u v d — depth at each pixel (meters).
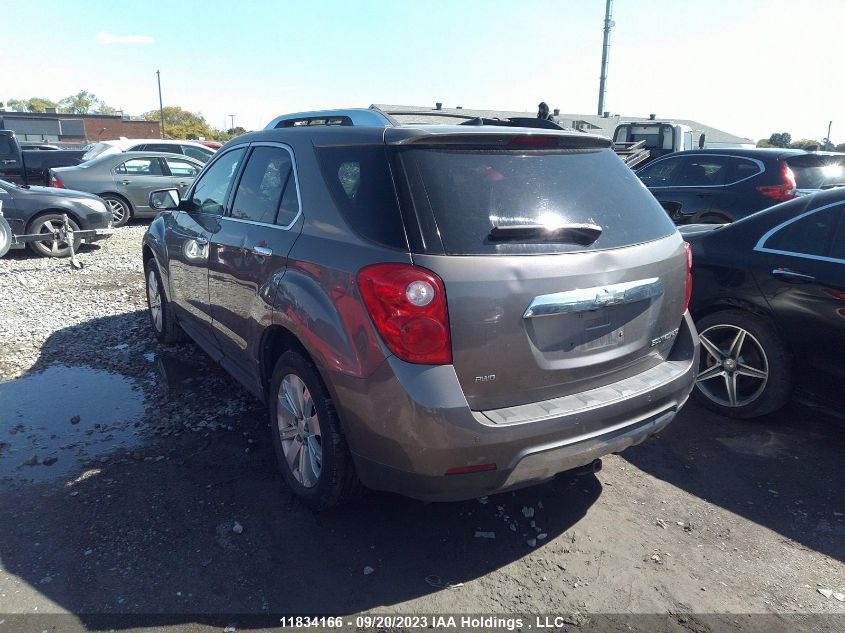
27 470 3.60
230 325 3.91
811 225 4.02
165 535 3.06
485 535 3.14
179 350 5.58
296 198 3.26
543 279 2.64
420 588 2.78
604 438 2.80
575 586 2.81
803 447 4.06
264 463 3.73
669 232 3.32
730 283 4.27
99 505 3.28
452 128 3.01
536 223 2.73
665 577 2.88
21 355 5.41
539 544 3.09
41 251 9.89
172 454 3.81
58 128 58.00
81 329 6.13
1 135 16.52
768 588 2.82
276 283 3.17
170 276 5.02
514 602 2.71
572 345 2.79
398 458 2.58
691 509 3.40
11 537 3.01
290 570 2.86
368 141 2.91
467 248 2.56
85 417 4.27
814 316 3.88
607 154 3.32
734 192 8.51
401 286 2.49
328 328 2.75
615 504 3.43
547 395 2.75
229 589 2.72
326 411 2.93
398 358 2.53
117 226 13.57
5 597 2.64
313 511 3.26
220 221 4.06
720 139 56.12
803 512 3.38
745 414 4.31
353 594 2.73
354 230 2.77
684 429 4.28
